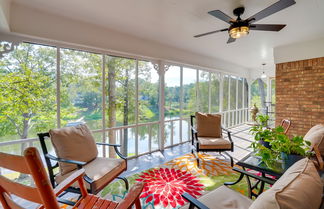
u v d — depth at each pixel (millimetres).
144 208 1826
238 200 1300
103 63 2891
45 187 706
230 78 6105
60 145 1802
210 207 1217
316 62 3449
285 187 748
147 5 2096
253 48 4012
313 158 1899
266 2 2008
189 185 2299
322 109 3404
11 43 2084
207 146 2912
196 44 3695
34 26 2174
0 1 1571
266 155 1770
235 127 6305
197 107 4770
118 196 2061
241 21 2023
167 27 2773
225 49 4086
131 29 2850
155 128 3764
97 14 2334
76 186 1637
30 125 2254
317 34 3121
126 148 3256
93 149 2096
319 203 731
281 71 3953
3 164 779
